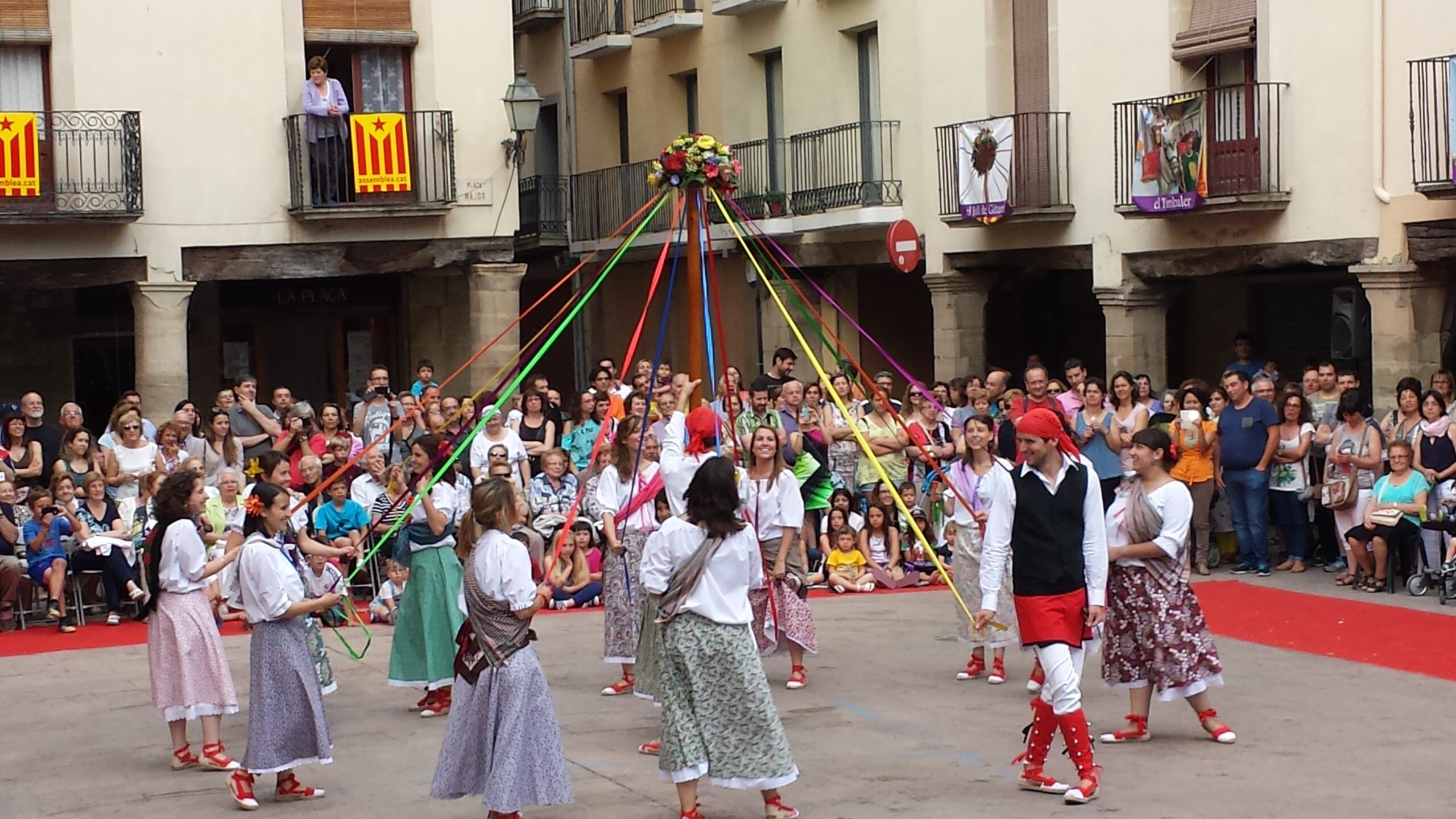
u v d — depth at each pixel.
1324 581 14.94
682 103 26.20
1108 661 9.16
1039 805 7.90
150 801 8.63
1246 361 17.84
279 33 20.77
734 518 7.59
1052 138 19.86
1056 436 7.98
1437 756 8.67
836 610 14.57
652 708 10.61
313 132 20.78
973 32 20.83
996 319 22.92
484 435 15.07
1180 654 8.98
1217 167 18.09
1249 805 7.78
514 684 7.51
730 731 7.54
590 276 27.80
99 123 19.94
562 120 28.52
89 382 23.31
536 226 27.81
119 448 15.28
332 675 11.65
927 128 21.62
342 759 9.47
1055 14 19.84
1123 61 19.12
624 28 26.75
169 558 9.19
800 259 23.73
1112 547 9.02
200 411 23.64
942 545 15.86
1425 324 16.56
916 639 12.95
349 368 24.44
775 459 10.64
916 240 20.84
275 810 8.37
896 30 22.05
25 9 19.81
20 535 14.76
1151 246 18.89
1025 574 8.01
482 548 7.58
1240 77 18.19
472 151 21.56
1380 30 16.48
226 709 9.26
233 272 20.70
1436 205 16.06
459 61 21.48
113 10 20.09
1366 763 8.55
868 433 16.11
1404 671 11.05
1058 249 20.06
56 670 12.67
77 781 9.15
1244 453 15.47
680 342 26.08
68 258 20.05
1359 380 18.20
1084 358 23.02
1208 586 14.95
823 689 10.96
